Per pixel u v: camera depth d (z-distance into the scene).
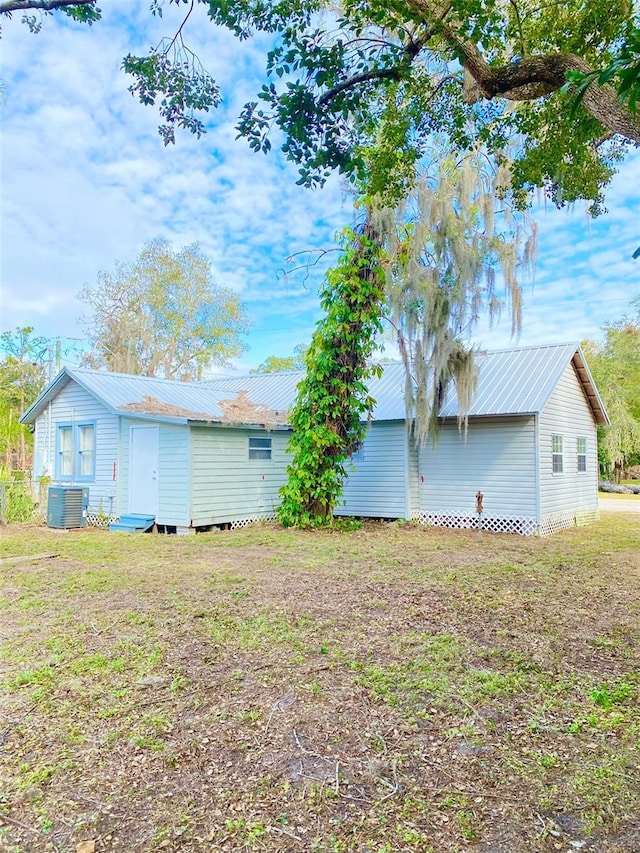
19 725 3.01
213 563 7.42
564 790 2.40
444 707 3.19
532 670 3.72
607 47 4.03
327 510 11.14
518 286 9.44
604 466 27.05
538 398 10.76
